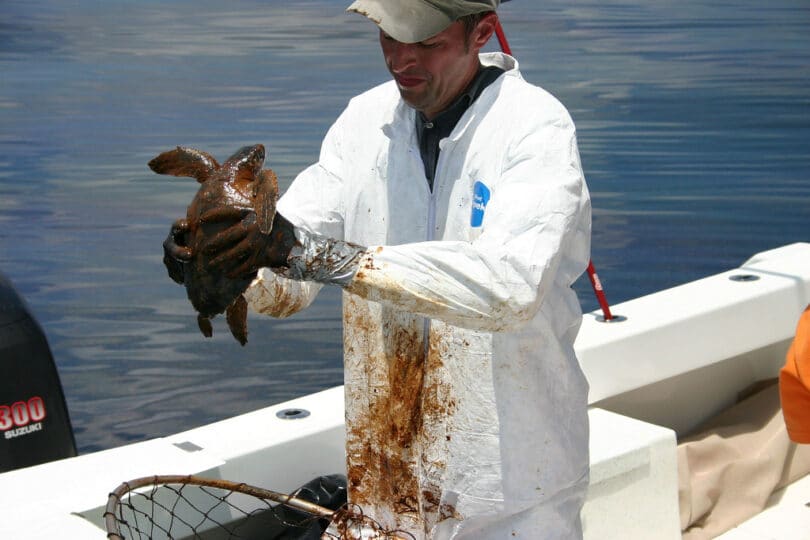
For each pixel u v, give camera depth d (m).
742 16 24.58
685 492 3.48
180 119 15.36
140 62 20.41
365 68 19.00
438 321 2.22
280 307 2.37
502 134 2.17
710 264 9.54
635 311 3.72
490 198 2.18
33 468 2.62
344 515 2.39
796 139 13.80
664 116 15.10
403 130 2.30
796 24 23.36
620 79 17.73
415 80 2.16
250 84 17.81
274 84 17.73
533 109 2.15
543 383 2.25
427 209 2.28
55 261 9.44
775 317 3.91
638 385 3.58
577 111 15.48
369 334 2.32
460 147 2.22
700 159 12.95
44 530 2.29
